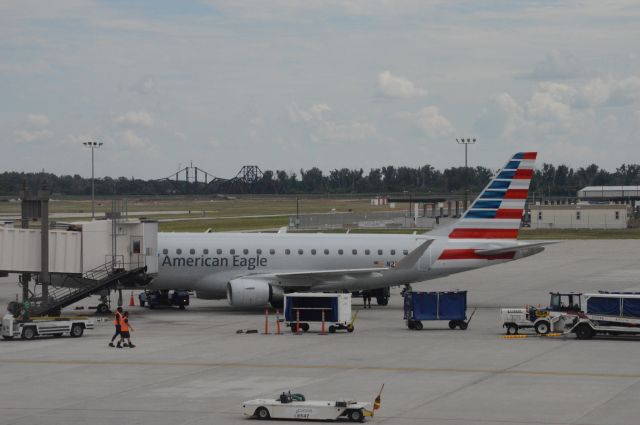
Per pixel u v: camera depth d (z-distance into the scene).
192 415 36.97
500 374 45.84
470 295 92.12
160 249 76.94
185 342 58.38
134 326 67.44
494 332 62.97
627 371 46.50
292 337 60.75
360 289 79.75
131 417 36.62
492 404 38.56
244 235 79.38
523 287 100.88
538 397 39.97
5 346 56.53
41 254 69.69
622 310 57.84
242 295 74.19
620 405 38.22
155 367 48.59
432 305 64.44
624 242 181.62
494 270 125.25
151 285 77.44
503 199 80.31
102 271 73.00
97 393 41.62
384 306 83.62
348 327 63.44
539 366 48.19
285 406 36.16
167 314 76.19
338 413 35.78
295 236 79.69
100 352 53.97
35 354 53.16
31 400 40.09
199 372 47.00
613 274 115.56
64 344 57.50
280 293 76.44
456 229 80.38
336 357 51.81
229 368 48.19
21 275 75.75
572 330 58.97
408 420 35.72
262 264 78.12
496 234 80.62
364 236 80.62
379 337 60.53
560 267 127.88
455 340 58.78
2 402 39.66
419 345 56.53
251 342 58.22
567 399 39.47
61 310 78.12
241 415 37.00
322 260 78.94
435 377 45.12
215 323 69.44
